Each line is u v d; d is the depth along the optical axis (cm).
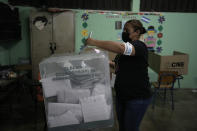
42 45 372
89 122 109
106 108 110
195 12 414
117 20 403
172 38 422
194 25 420
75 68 104
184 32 421
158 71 314
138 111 147
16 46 394
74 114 107
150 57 355
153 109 320
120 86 146
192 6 411
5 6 323
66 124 108
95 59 106
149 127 261
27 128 250
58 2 384
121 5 402
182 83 437
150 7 405
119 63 147
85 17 396
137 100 144
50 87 104
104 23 402
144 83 145
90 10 395
